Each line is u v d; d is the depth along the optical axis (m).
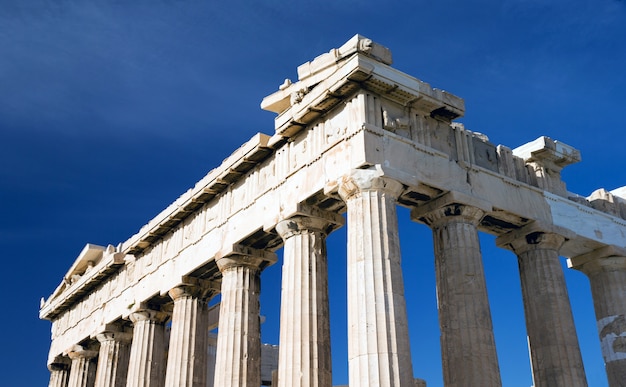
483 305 24.08
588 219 30.22
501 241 29.02
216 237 30.39
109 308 38.53
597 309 30.88
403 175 23.56
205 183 31.17
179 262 32.59
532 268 28.09
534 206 28.12
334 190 23.98
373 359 20.75
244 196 29.44
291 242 25.91
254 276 29.70
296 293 24.94
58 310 45.91
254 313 28.98
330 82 24.22
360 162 22.95
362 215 22.70
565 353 26.69
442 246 25.05
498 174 27.17
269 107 27.64
